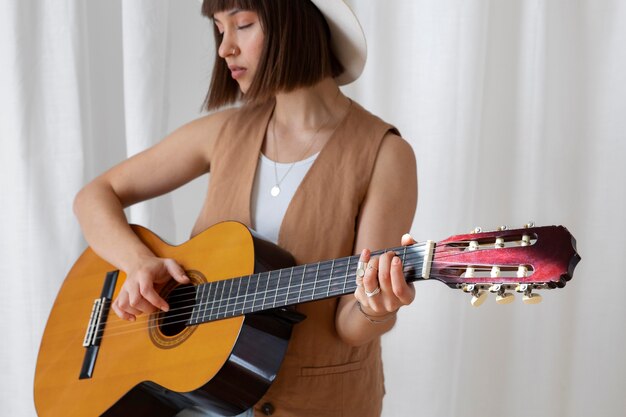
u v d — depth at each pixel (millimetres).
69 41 2359
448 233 2227
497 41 2246
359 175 1656
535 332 2273
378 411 1742
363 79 2301
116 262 1826
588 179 2195
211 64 2502
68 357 1881
